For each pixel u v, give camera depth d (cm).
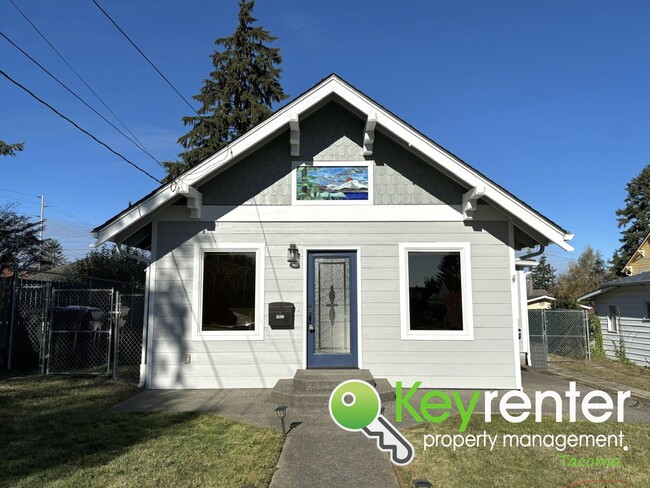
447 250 838
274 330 814
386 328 816
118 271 2194
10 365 973
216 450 484
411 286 834
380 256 834
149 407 667
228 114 2112
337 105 865
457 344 812
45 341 942
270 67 2219
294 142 827
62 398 714
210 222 834
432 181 850
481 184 787
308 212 841
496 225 840
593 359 1509
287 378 802
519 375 805
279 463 457
